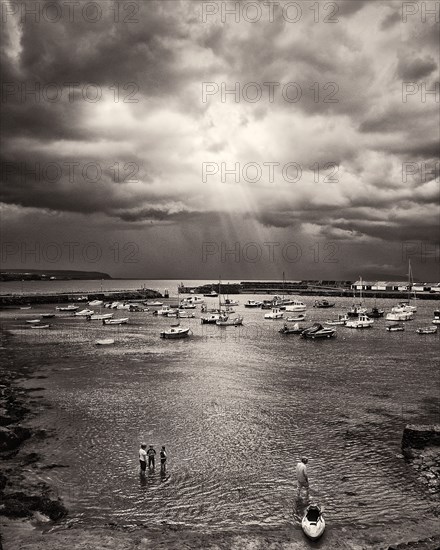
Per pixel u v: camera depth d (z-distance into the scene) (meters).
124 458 28.44
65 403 40.78
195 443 31.00
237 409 38.88
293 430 33.53
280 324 110.88
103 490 24.25
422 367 56.91
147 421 35.72
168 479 25.53
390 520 21.27
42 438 31.86
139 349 72.44
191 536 19.67
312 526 19.53
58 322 119.06
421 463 27.05
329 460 28.05
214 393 44.22
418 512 21.94
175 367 57.44
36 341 81.94
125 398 42.47
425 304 180.50
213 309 150.25
